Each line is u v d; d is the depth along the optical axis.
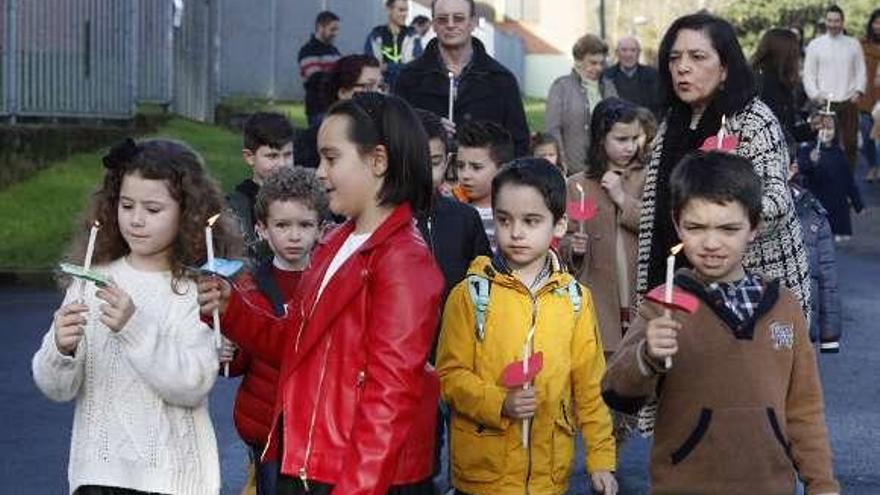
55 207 20.66
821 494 6.44
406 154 6.19
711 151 6.58
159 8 27.02
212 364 6.43
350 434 6.02
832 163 22.22
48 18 22.95
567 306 7.60
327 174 6.21
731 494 6.39
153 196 6.48
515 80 13.43
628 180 10.50
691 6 51.66
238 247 6.79
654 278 8.12
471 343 7.55
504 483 7.40
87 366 6.43
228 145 26.03
